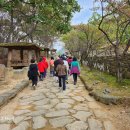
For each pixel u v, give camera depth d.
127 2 12.45
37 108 8.43
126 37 16.73
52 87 13.62
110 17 17.67
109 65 18.47
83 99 9.90
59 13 21.53
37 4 19.66
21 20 36.41
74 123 6.58
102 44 31.25
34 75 13.04
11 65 26.61
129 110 7.95
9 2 18.39
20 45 25.83
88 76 17.50
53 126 6.42
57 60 14.49
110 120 6.95
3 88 13.41
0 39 39.25
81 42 42.03
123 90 10.44
